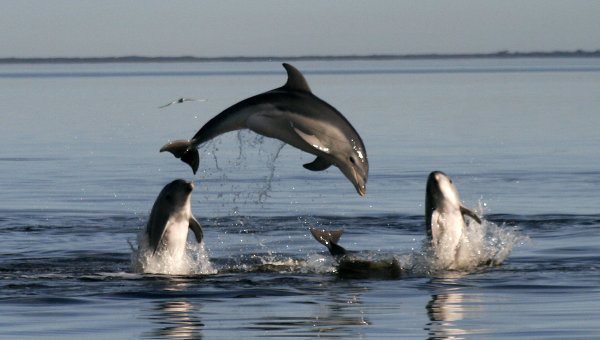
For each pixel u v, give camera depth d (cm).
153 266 4275
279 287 3919
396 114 16038
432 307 3503
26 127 13788
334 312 3422
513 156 9531
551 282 3969
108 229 5606
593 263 4431
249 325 3219
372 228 5569
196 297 3706
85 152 10281
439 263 4359
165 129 13312
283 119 3562
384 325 3216
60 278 4116
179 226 4247
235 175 8331
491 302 3581
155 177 8156
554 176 7938
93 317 3350
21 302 3603
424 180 7756
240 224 5772
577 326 3161
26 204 6600
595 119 14212
